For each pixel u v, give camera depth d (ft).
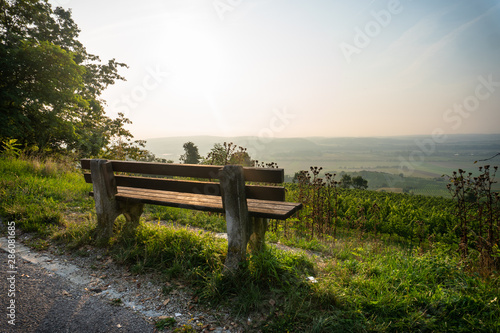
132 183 11.48
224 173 8.89
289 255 10.45
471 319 6.86
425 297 7.86
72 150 55.01
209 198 11.11
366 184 244.42
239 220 8.99
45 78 45.93
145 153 76.07
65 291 8.29
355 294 8.05
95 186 11.75
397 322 6.86
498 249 12.04
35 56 43.88
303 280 8.47
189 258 9.78
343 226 32.09
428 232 33.86
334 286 8.31
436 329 6.67
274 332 6.68
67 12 64.64
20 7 50.60
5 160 27.68
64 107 49.73
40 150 46.26
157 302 7.93
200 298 8.10
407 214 42.19
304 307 7.43
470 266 11.05
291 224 22.04
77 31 66.85
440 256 11.46
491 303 7.52
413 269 10.07
